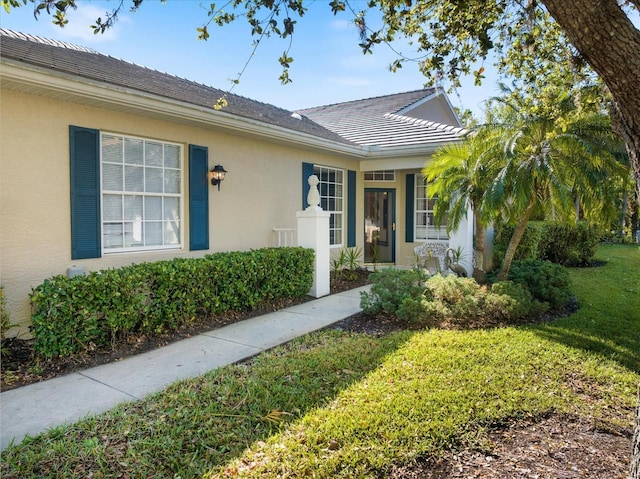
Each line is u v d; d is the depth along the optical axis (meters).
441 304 5.78
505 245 10.19
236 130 7.13
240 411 3.21
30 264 4.96
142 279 4.93
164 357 4.57
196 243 6.92
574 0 1.85
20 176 4.85
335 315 6.44
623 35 1.85
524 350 4.55
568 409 3.33
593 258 12.53
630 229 17.75
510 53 5.11
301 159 9.16
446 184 7.28
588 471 2.56
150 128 6.21
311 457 2.61
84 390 3.71
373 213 12.11
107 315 4.61
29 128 4.90
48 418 3.21
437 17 4.32
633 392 3.68
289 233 8.83
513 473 2.53
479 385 3.64
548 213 6.61
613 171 5.96
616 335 5.20
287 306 7.05
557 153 6.02
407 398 3.37
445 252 9.91
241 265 6.19
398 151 9.66
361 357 4.34
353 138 10.98
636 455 2.22
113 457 2.64
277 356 4.51
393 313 6.16
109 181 5.85
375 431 2.89
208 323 5.85
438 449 2.73
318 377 3.85
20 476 2.45
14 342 4.72
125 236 6.08
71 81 4.73
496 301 5.77
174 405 3.33
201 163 6.97
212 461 2.61
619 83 1.93
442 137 9.50
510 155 6.11
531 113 6.15
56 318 4.19
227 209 7.52
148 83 6.45
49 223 5.11
